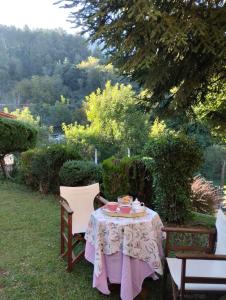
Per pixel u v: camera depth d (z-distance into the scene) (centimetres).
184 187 527
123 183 574
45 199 691
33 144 988
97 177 647
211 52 350
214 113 514
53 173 735
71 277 347
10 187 812
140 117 1869
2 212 587
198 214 611
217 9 345
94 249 326
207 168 1474
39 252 411
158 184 530
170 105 428
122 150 1822
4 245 432
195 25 325
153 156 518
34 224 520
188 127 557
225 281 242
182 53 375
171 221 527
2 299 303
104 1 339
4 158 962
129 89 1989
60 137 2062
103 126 1959
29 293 314
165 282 301
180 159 512
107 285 311
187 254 240
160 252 332
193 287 244
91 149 1745
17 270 361
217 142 629
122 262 305
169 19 323
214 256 238
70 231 361
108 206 344
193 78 409
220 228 291
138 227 310
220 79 437
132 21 334
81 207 422
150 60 340
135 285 307
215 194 734
